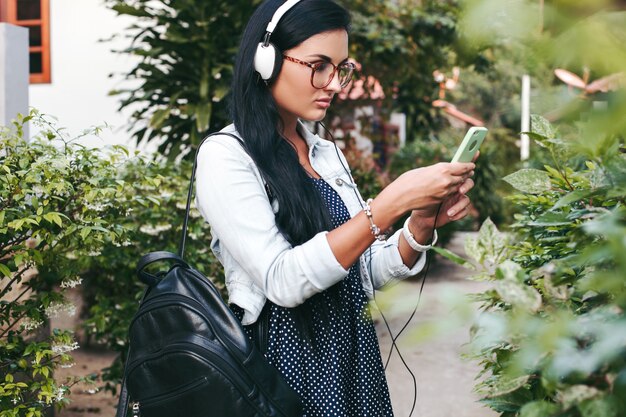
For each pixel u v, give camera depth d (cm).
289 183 135
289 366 133
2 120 323
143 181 268
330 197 147
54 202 232
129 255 352
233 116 142
